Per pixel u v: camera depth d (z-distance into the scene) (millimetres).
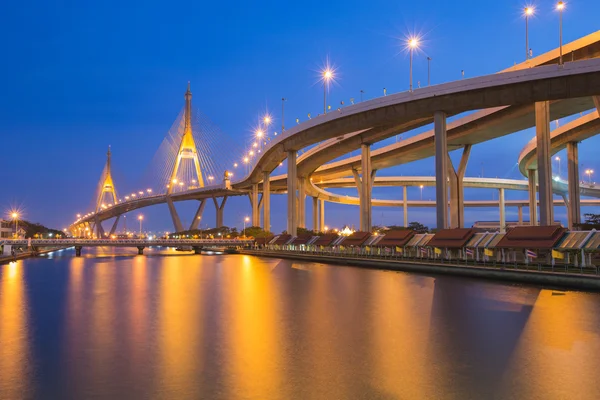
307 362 16703
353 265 65438
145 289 39656
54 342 19969
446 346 18859
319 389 13945
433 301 30766
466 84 63156
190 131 182125
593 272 35875
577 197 81312
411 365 16266
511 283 39219
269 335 21062
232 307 29344
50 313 27375
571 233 41281
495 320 24109
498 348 18469
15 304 31234
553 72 56844
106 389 14156
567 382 14383
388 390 13836
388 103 71438
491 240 47938
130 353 18078
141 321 24625
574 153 82188
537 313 25734
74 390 14102
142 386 14367
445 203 65875
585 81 56031
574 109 68000
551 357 17094
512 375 15078
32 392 13977
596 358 16969
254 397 13375
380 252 65125
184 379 14969
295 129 91812
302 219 131750
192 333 21562
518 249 47906
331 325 23250
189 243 122812
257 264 73250
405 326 22891
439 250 55188
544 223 60750
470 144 88375
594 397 13172
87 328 22859
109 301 32406
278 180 149875
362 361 16797
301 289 38469
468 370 15648
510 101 61188
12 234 143125
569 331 21359
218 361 16906
